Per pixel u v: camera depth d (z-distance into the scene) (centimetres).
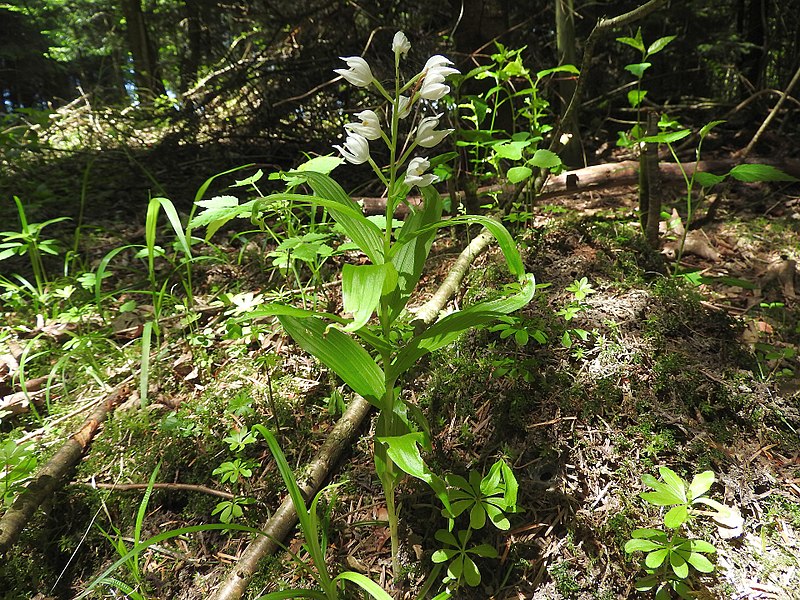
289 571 201
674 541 176
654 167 311
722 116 597
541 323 255
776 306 278
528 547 202
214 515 223
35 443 249
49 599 209
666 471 186
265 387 262
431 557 202
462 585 194
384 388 169
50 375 262
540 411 234
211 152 647
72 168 639
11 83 1273
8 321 331
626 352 244
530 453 225
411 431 190
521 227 340
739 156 477
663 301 268
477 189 382
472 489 189
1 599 209
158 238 446
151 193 550
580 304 267
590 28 641
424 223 180
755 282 306
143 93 935
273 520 209
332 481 228
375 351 244
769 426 225
